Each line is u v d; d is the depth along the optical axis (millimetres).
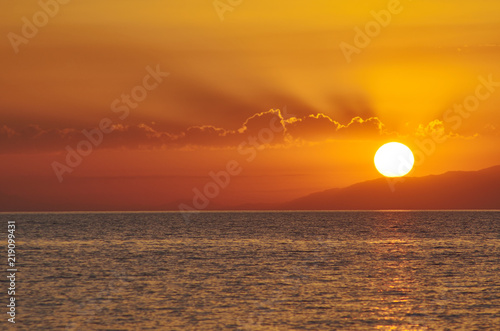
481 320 68062
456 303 76562
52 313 71625
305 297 80375
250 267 111688
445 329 64438
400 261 121562
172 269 109125
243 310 72750
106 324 66562
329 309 73062
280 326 65438
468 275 100688
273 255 134375
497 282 93312
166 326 65688
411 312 71688
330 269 108375
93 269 109812
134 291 85438
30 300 79125
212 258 127938
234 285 90188
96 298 80250
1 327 65500
